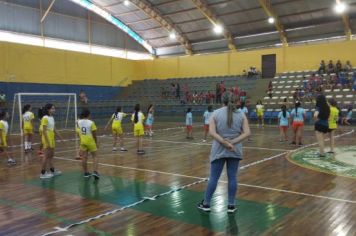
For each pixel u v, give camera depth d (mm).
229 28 28734
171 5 27422
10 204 5457
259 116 21125
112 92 29094
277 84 24375
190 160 9344
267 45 28453
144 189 6281
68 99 23312
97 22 29031
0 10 22750
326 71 23344
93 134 7176
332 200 5434
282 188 6195
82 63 26625
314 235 4051
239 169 7922
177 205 5309
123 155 10281
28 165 8844
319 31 25891
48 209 5188
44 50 24109
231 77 27344
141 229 4359
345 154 9711
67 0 26750
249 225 4418
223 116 4699
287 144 12234
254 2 25031
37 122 19406
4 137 9039
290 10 25141
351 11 23703
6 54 21906
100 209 5164
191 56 29516
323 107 9195
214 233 4184
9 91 22031
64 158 9836
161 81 30047
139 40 32531
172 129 19578
